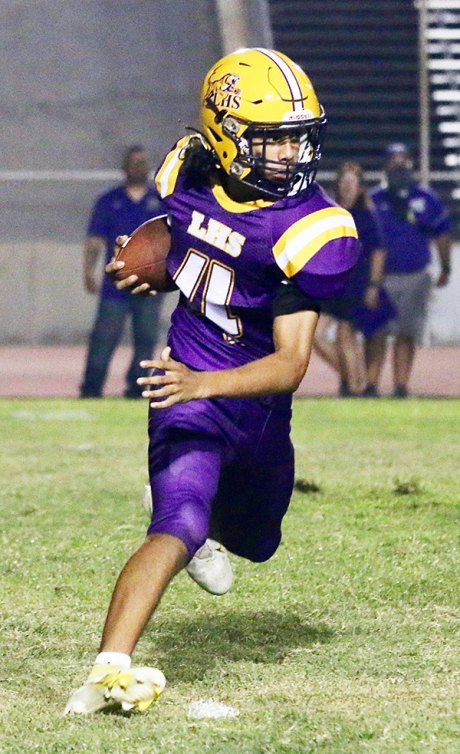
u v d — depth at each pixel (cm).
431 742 605
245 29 3075
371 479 1428
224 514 754
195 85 3055
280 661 759
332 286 677
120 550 1071
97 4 3041
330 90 4072
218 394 640
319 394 2611
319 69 4091
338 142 3981
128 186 2478
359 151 3981
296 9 4134
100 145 3081
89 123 3077
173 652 780
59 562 1027
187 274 715
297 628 834
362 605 895
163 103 3058
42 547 1080
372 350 2491
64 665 748
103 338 2466
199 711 654
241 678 720
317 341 2520
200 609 884
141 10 3038
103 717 636
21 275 3272
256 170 690
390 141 3991
